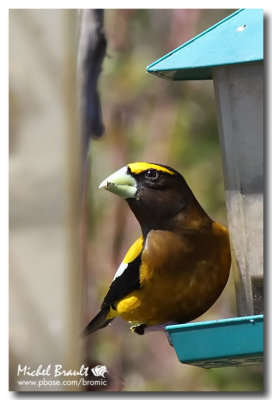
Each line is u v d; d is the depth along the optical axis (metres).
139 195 9.25
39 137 11.91
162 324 9.40
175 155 15.23
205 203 14.84
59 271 11.89
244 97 8.91
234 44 8.57
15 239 11.83
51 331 11.90
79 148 12.01
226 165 9.01
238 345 7.80
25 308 11.80
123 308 9.37
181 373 14.16
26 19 11.95
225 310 14.52
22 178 11.86
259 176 8.89
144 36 15.59
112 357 13.89
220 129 9.04
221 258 9.15
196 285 9.09
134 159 15.27
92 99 12.15
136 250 9.31
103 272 14.20
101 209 14.62
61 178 11.93
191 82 15.66
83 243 11.98
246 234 8.90
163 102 15.55
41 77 11.98
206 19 15.47
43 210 11.85
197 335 7.88
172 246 9.06
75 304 11.90
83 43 12.13
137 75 15.49
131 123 15.41
